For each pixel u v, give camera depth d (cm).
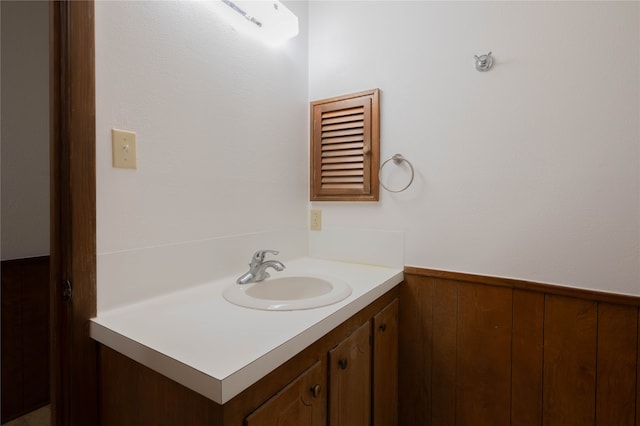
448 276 138
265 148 147
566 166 117
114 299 94
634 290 108
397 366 146
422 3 143
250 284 121
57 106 86
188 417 68
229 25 128
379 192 154
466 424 136
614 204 110
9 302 171
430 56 141
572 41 115
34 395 180
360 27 158
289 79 161
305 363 86
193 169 116
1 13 169
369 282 127
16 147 175
